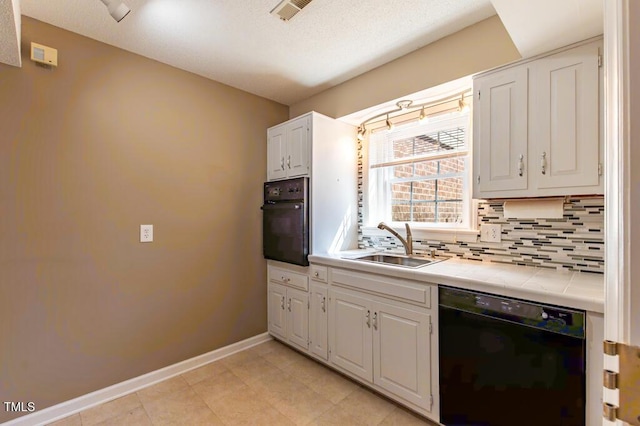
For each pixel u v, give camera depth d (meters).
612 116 0.45
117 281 2.07
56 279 1.85
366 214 2.82
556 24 1.34
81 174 1.93
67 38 1.88
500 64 1.76
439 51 2.01
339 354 2.20
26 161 1.75
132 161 2.13
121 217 2.09
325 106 2.78
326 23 1.84
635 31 0.41
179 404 1.95
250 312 2.80
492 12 1.75
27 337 1.76
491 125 1.72
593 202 1.67
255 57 2.21
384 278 1.91
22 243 1.75
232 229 2.68
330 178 2.62
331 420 1.80
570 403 1.26
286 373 2.31
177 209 2.35
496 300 1.46
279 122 3.06
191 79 2.44
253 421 1.79
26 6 1.66
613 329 0.44
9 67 1.70
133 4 1.65
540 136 1.56
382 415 1.84
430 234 2.37
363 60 2.26
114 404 1.95
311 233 2.47
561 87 1.50
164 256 2.28
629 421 0.42
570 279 1.55
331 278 2.26
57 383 1.85
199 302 2.46
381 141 2.76
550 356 1.31
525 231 1.91
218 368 2.39
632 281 0.42
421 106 2.40
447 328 1.63
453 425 1.61
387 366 1.90
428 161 2.46
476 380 1.53
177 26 1.86
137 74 2.16
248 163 2.80
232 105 2.69
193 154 2.44
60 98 1.86
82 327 1.94
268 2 1.65
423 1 1.65
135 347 2.14
